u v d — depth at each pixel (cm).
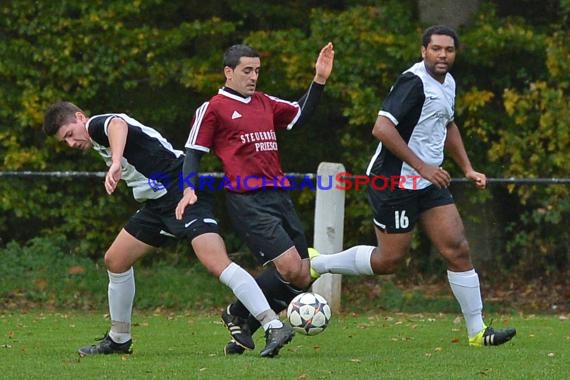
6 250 4416
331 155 4681
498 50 4266
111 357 2347
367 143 4469
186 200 2198
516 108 4162
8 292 4138
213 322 3388
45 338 2881
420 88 2388
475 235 4531
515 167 4175
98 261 4488
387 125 2373
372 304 4153
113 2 4347
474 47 4209
